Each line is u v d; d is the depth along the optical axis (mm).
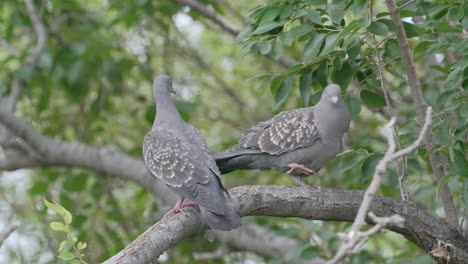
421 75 14719
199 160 8797
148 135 9320
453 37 9312
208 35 18578
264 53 8766
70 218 6988
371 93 9664
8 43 15406
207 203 8188
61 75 15039
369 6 8578
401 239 14234
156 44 17875
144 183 13758
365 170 9508
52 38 15445
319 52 9023
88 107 16344
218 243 14703
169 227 7902
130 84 17609
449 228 9094
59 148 14250
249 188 8586
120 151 14758
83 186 14422
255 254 14680
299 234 12648
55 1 15047
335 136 9734
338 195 8727
